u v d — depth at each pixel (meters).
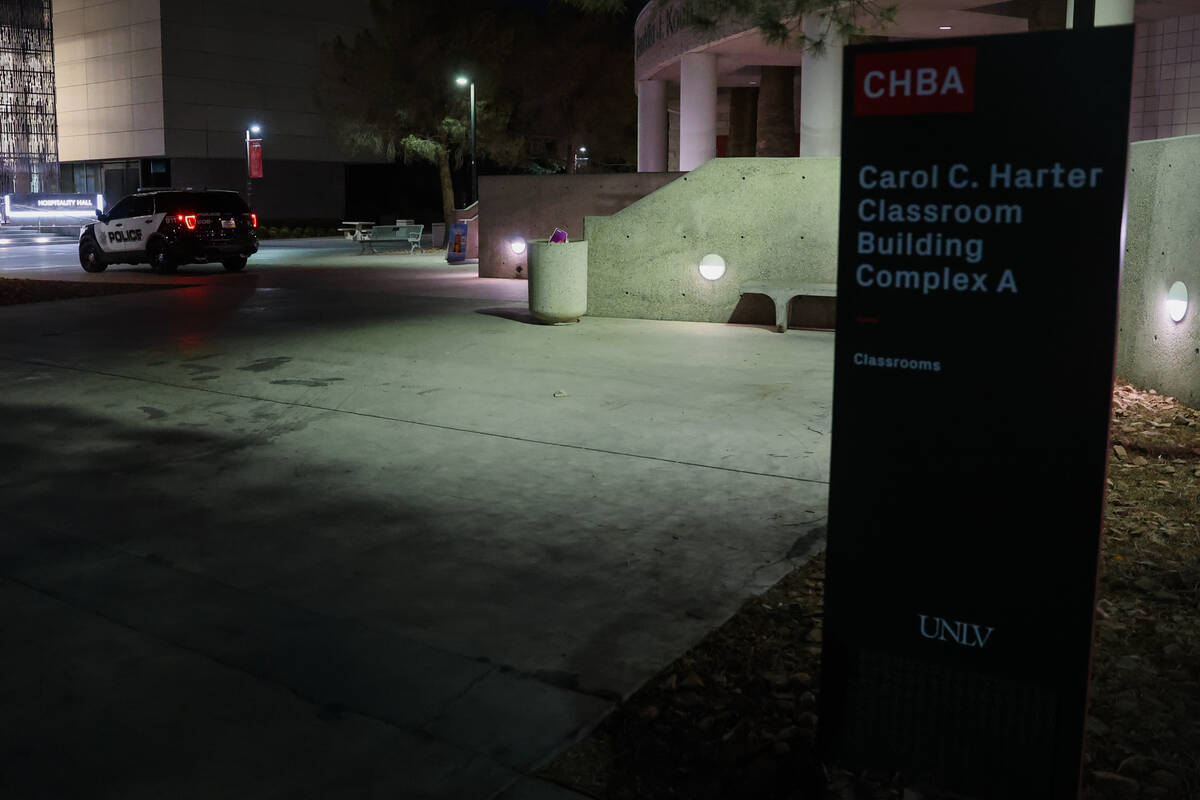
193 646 4.06
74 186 63.69
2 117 60.69
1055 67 2.46
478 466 6.71
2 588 4.65
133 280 20.81
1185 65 16.39
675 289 14.04
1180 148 8.51
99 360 10.67
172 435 7.52
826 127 16.81
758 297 13.65
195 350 11.31
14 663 3.91
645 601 4.54
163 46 55.53
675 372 10.03
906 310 2.74
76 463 6.76
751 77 28.70
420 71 41.31
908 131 2.66
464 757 3.27
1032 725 2.76
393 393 9.02
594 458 6.90
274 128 60.94
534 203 20.39
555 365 10.41
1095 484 2.58
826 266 13.20
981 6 17.44
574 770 3.22
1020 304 2.59
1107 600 4.53
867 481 2.87
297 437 7.48
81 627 4.24
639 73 30.11
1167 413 8.10
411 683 3.77
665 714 3.57
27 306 15.52
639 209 14.03
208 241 22.39
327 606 4.47
